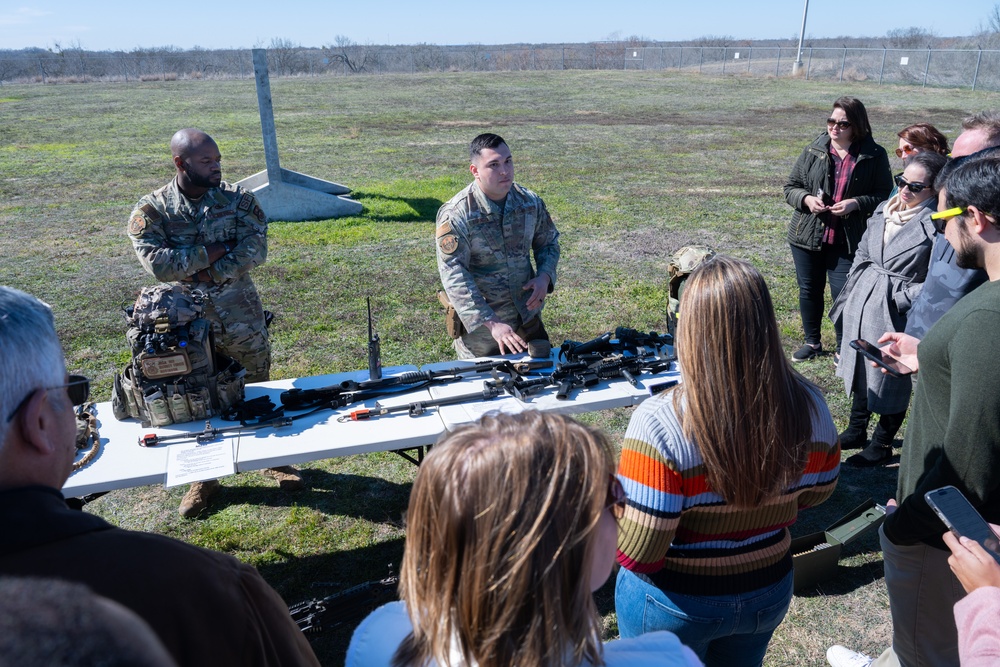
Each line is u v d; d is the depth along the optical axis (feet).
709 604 5.93
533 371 11.79
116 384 10.15
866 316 12.98
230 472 9.09
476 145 12.05
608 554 4.00
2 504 3.24
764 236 31.55
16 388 3.45
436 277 26.07
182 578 3.34
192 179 12.00
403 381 11.12
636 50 158.92
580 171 46.42
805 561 10.76
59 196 40.19
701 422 5.41
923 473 6.64
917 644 7.16
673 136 61.31
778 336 5.48
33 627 1.66
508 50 181.57
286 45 184.75
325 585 11.31
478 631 3.50
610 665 3.84
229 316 12.83
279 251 29.04
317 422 10.24
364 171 47.09
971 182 6.03
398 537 12.42
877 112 74.02
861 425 14.49
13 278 26.27
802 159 17.06
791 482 5.64
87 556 3.19
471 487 3.47
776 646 9.94
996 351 5.54
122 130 66.39
